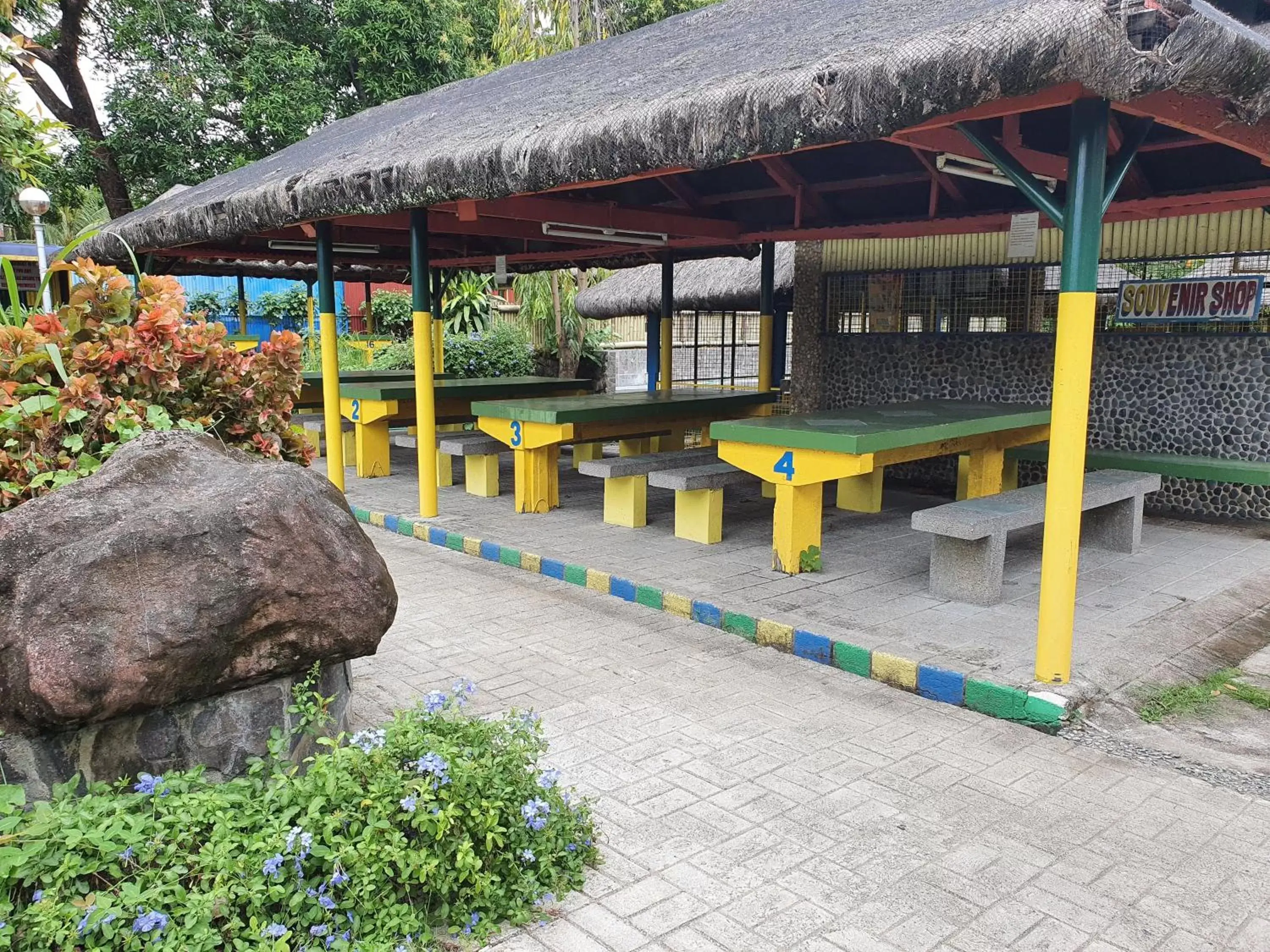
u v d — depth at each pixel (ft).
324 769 8.45
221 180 34.24
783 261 43.09
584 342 58.65
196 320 12.27
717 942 8.17
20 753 8.32
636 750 12.08
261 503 9.09
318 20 55.83
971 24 11.12
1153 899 8.91
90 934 6.99
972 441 22.77
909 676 14.28
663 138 14.29
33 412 9.96
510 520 25.32
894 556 21.18
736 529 23.97
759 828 10.15
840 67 11.95
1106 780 11.39
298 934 7.55
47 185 50.88
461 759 8.93
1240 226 23.65
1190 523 25.11
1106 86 10.38
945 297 29.53
